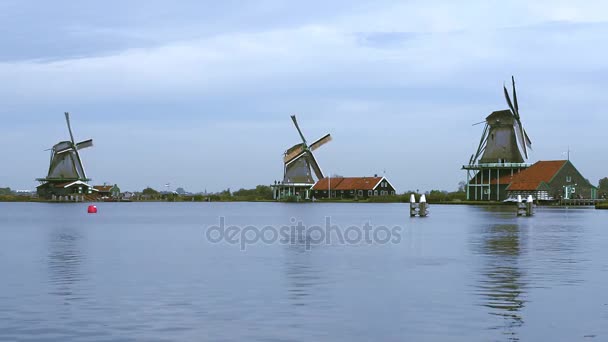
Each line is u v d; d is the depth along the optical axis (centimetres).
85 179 18438
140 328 1739
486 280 2505
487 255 3384
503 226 5975
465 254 3441
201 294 2223
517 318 1834
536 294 2198
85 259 3284
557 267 2880
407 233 5053
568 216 8212
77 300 2119
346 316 1873
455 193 16500
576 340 1605
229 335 1667
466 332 1686
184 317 1866
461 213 9300
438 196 16888
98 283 2466
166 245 4109
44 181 18300
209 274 2700
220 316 1878
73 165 18100
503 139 13200
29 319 1842
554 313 1894
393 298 2138
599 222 6662
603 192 14162
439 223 6556
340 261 3141
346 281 2497
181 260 3219
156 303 2066
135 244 4206
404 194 17125
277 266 2955
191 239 4612
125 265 3017
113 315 1892
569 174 12762
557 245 3962
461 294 2205
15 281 2520
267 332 1697
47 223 7181
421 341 1606
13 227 6350
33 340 1620
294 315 1889
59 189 18125
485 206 12638
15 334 1678
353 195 17400
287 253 3531
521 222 6694
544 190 12431
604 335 1650
